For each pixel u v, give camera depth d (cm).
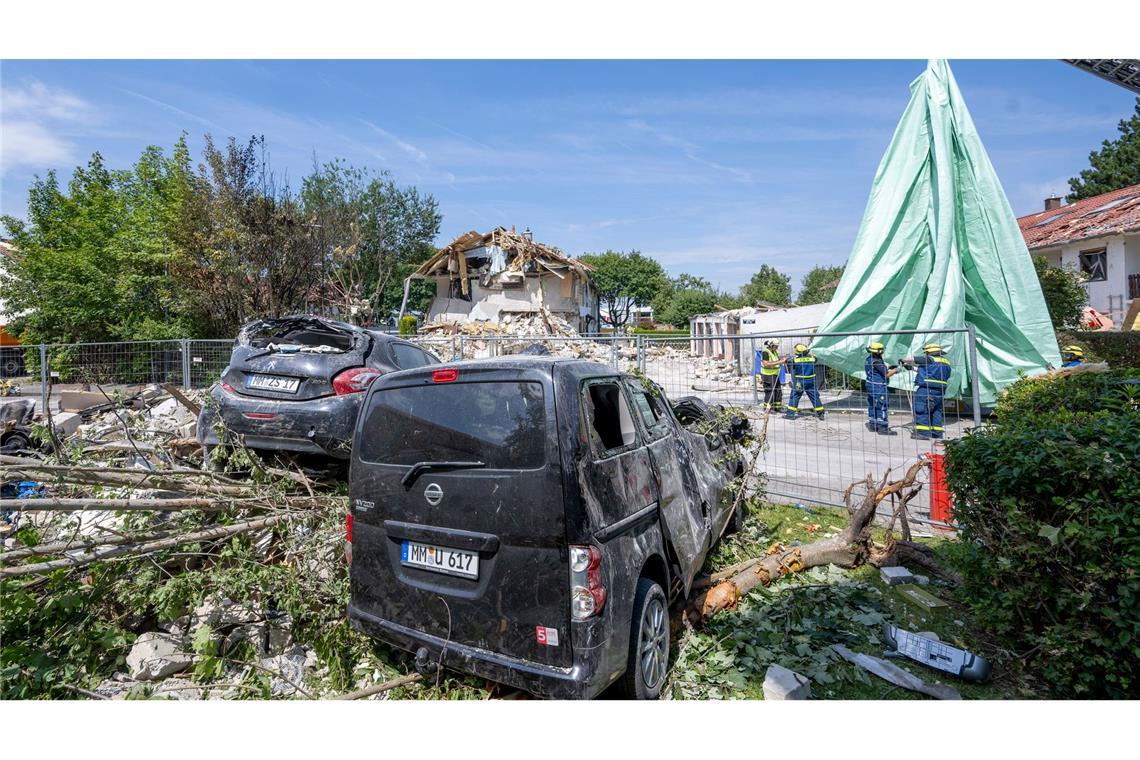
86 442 518
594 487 266
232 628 362
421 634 285
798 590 416
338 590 359
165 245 1802
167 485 383
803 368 1020
